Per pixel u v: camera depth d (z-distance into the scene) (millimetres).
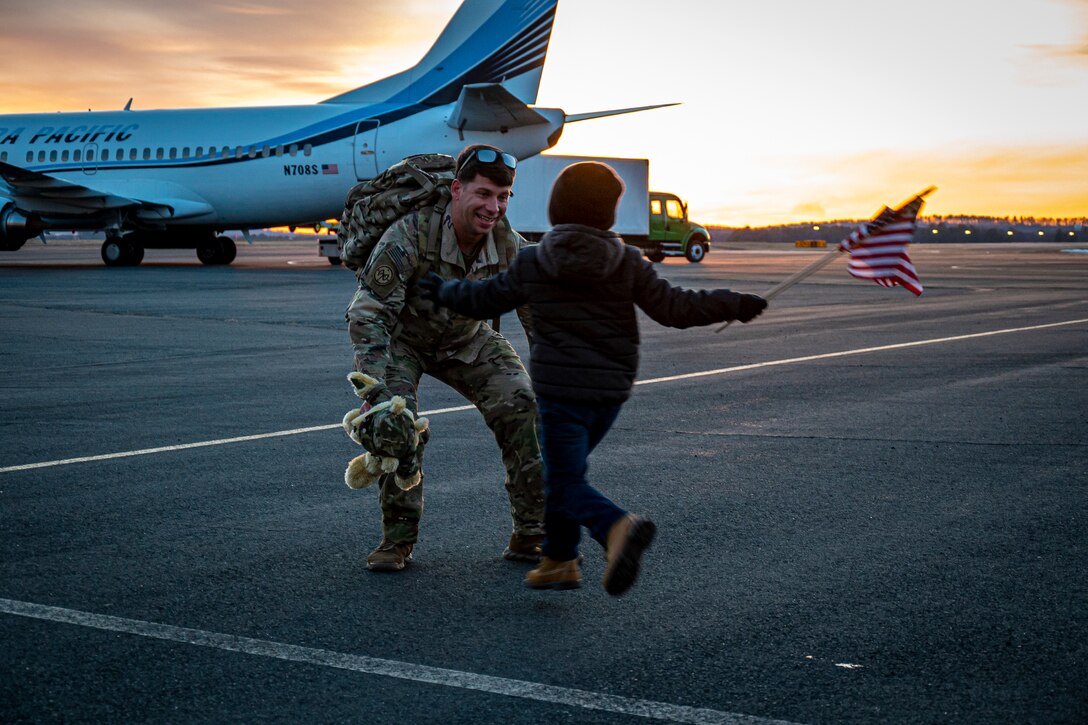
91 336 13961
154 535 4988
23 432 7516
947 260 48906
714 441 7227
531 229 38750
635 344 3812
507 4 30719
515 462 4582
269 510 5445
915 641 3664
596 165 3758
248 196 31625
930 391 9438
